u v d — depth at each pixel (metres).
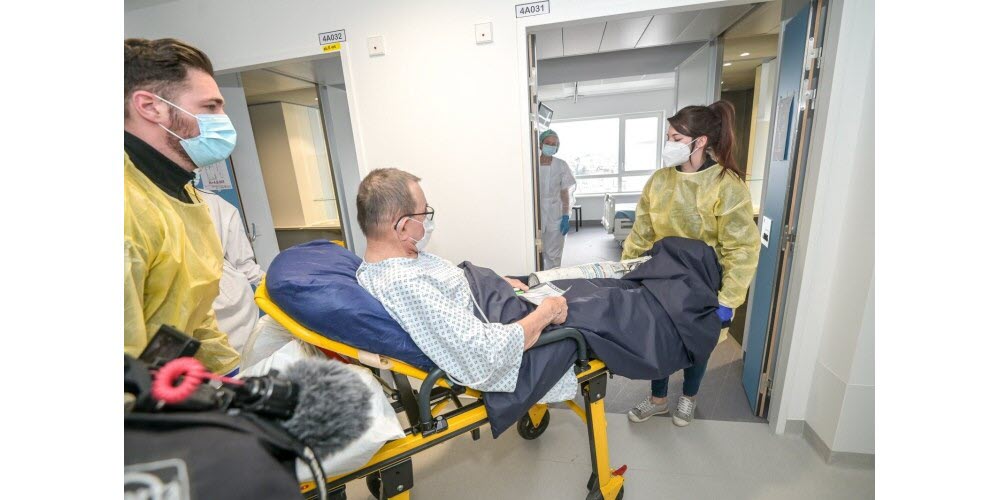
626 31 2.39
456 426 0.93
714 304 1.25
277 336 1.01
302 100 3.69
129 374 0.38
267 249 2.55
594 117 6.73
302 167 3.82
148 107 0.69
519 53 1.57
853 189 1.30
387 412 0.83
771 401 1.67
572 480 1.48
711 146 1.34
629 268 1.49
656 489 1.40
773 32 2.37
